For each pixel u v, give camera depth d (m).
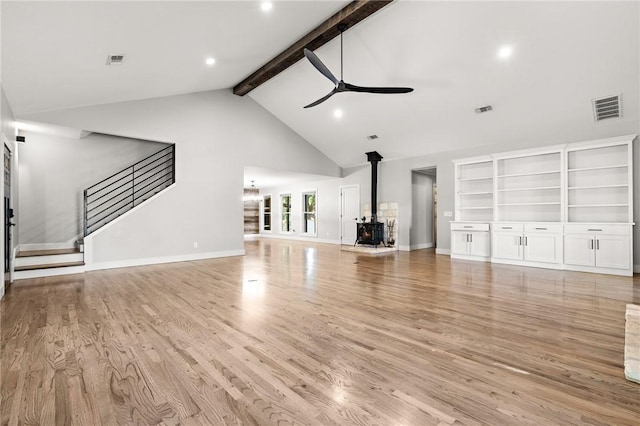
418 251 8.22
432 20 4.35
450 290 4.04
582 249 5.27
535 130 5.94
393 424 1.50
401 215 8.56
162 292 3.97
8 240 4.54
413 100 6.11
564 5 3.73
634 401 1.68
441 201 7.68
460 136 6.79
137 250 5.97
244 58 5.30
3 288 3.88
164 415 1.57
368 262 6.36
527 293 3.88
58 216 6.16
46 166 6.07
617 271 4.96
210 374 1.97
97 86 4.72
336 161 9.64
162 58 4.37
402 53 5.00
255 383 1.86
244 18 3.86
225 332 2.64
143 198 6.93
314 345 2.39
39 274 4.93
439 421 1.52
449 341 2.46
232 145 7.26
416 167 8.19
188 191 6.60
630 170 4.98
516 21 4.07
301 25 4.47
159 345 2.39
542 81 4.86
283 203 12.58
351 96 6.49
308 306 3.37
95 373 1.98
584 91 4.82
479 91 5.41
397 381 1.88
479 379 1.91
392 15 4.42
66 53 3.48
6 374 1.96
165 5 3.07
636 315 2.90
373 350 2.30
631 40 3.91
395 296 3.76
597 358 2.17
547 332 2.63
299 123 8.10
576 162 5.68
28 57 3.37
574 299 3.61
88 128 5.46
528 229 5.84
